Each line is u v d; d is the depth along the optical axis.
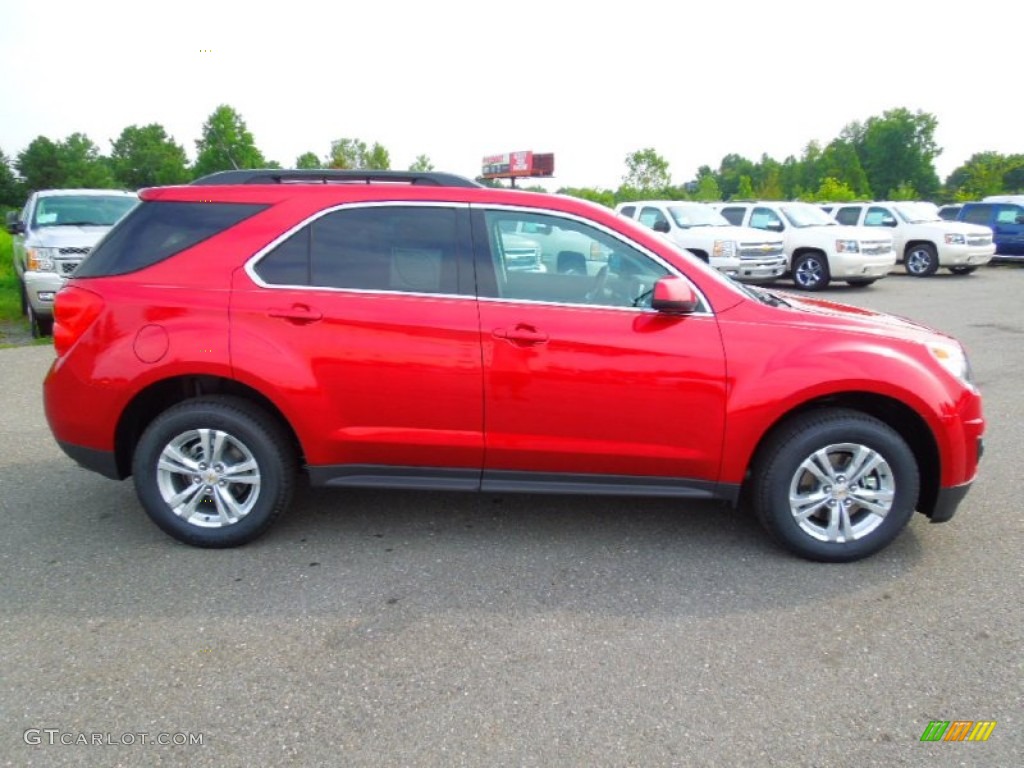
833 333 3.72
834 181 49.72
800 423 3.73
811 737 2.58
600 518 4.39
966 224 19.44
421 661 2.99
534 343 3.67
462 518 4.38
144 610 3.34
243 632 3.18
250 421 3.80
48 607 3.36
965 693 2.81
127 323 3.74
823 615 3.34
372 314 3.70
